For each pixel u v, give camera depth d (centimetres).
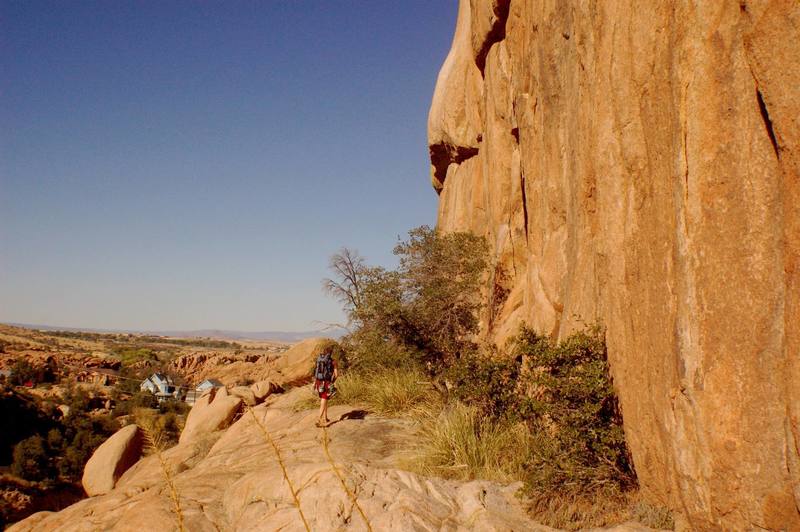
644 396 526
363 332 1312
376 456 795
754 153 397
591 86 674
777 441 371
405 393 1062
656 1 516
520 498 575
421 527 521
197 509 623
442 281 1348
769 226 385
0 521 2644
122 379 6919
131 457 1573
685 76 459
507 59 1372
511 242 1335
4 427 3822
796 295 354
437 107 1998
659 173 509
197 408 1738
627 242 572
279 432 1030
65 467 3488
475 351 832
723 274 417
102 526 654
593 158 650
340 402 1176
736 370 403
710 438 421
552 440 613
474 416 762
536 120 1016
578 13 737
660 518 484
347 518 535
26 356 7638
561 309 855
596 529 512
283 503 577
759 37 367
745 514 393
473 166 1739
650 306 519
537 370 719
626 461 573
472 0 1538
